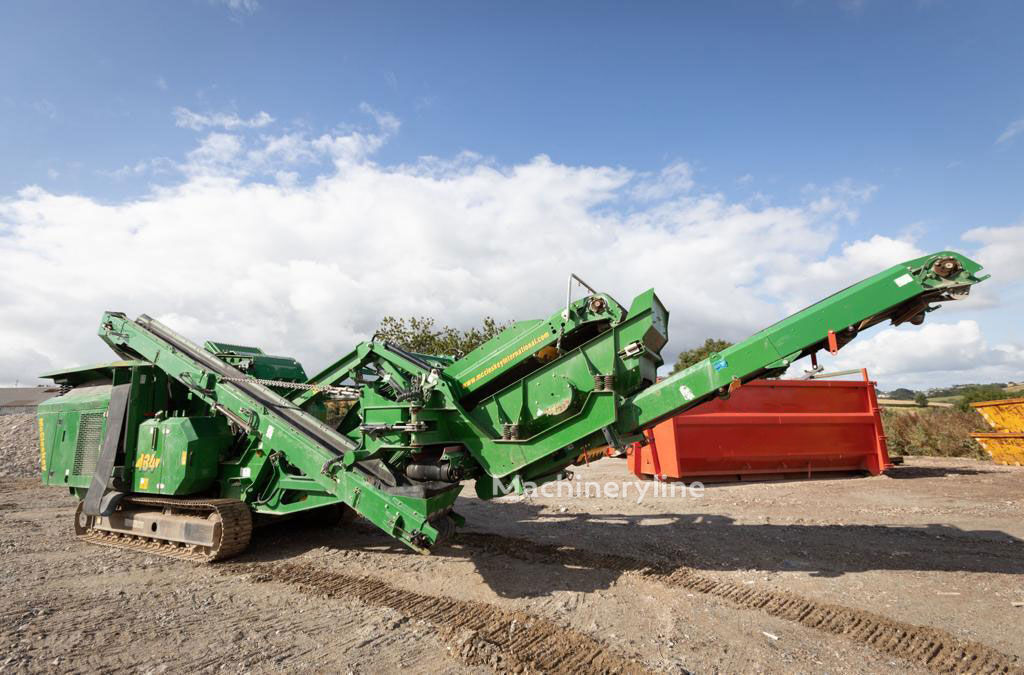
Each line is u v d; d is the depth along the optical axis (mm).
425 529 4895
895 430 17453
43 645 3951
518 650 3854
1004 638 3959
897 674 3477
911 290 4793
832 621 4328
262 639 4070
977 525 7430
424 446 6133
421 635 4145
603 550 6516
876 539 6789
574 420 5547
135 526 7109
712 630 4180
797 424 11906
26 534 7836
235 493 6941
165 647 3928
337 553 6586
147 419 7305
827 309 5016
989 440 14195
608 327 5828
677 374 5375
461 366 6512
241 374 7406
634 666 3598
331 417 7867
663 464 11789
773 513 8461
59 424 7945
